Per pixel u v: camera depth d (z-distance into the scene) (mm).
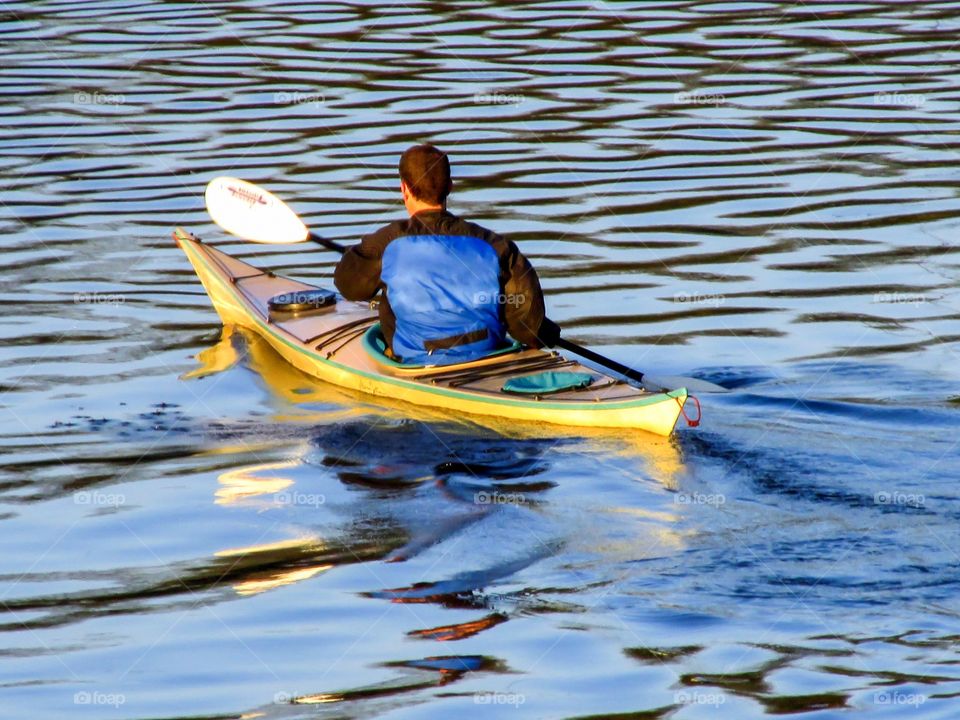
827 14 56438
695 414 22281
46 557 17984
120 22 57812
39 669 15258
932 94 44562
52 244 33219
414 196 23406
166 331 27812
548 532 18156
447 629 15859
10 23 58031
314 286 28734
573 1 60031
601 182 37094
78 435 22219
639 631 15656
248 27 56469
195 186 37406
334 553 17812
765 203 35188
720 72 48000
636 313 28125
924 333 26359
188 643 15766
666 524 18219
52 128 42906
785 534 17781
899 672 14570
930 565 16812
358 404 23719
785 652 15086
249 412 23297
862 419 21828
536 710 14148
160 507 19438
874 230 33000
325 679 14898
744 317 27656
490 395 22484
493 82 47094
